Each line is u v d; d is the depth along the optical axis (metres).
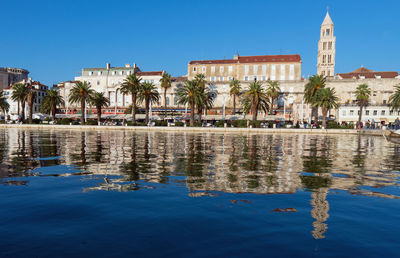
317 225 5.15
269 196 6.99
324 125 60.81
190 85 62.09
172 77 106.06
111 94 98.31
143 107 90.88
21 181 8.37
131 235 4.61
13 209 5.84
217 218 5.43
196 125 62.38
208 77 96.81
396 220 5.45
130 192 7.21
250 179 8.92
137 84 65.62
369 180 9.02
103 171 10.09
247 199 6.71
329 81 84.69
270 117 72.50
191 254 3.98
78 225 5.02
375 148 21.70
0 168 10.56
